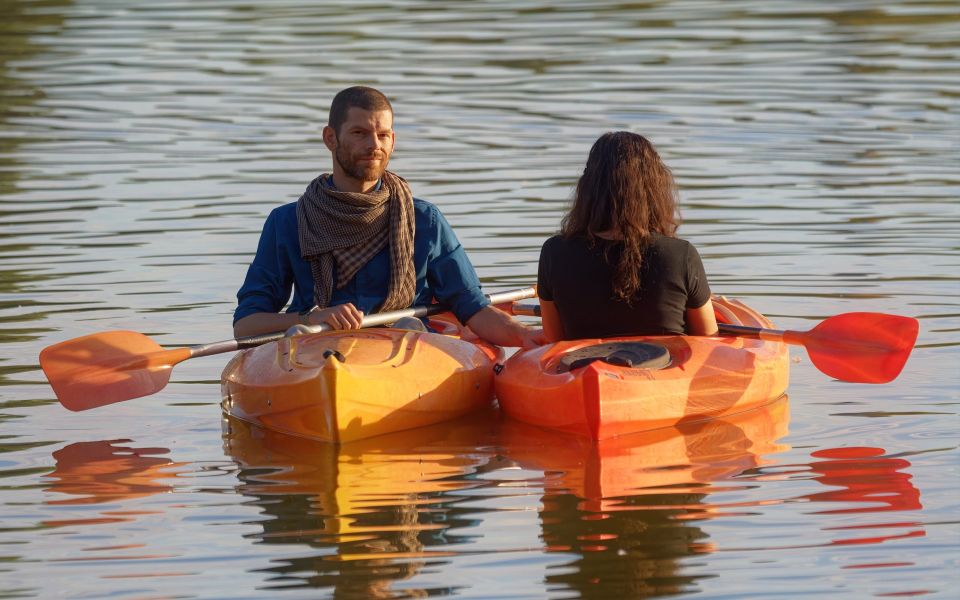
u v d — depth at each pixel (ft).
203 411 68.80
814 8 218.38
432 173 125.90
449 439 64.44
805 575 46.73
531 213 111.14
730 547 49.16
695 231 105.60
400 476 58.03
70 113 155.94
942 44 187.42
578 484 56.39
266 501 54.90
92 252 100.73
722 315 74.90
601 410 62.18
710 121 146.41
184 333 80.89
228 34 207.00
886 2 222.07
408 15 220.64
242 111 155.84
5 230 107.45
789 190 118.11
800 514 52.21
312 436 64.13
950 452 59.16
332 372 61.98
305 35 204.95
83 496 55.57
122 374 67.82
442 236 75.25
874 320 68.13
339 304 73.00
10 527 52.11
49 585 46.78
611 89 163.94
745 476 56.95
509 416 68.80
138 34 208.03
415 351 67.87
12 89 169.78
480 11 223.10
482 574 47.16
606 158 65.87
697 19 211.00
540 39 197.36
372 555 48.96
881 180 120.88
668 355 65.77
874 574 46.73
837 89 161.38
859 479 56.08
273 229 73.92
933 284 89.66
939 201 113.19
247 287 73.92
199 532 51.42
